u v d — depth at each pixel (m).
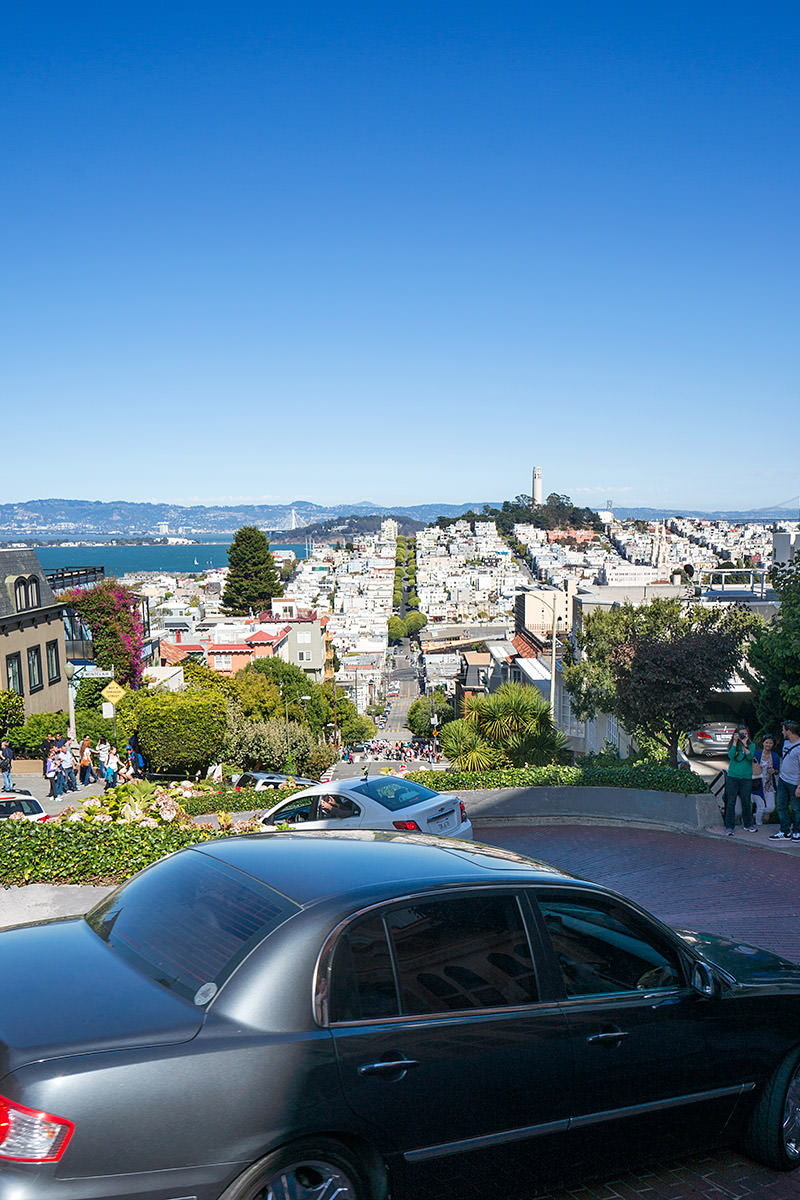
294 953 3.43
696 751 21.70
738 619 19.23
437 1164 3.55
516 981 3.89
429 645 196.12
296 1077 3.21
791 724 13.16
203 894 3.92
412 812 10.95
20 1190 2.80
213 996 3.33
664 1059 4.19
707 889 10.85
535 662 51.56
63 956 3.68
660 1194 4.32
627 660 18.58
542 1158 3.87
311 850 4.30
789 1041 4.61
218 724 31.16
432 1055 3.53
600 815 14.98
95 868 8.31
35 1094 2.87
